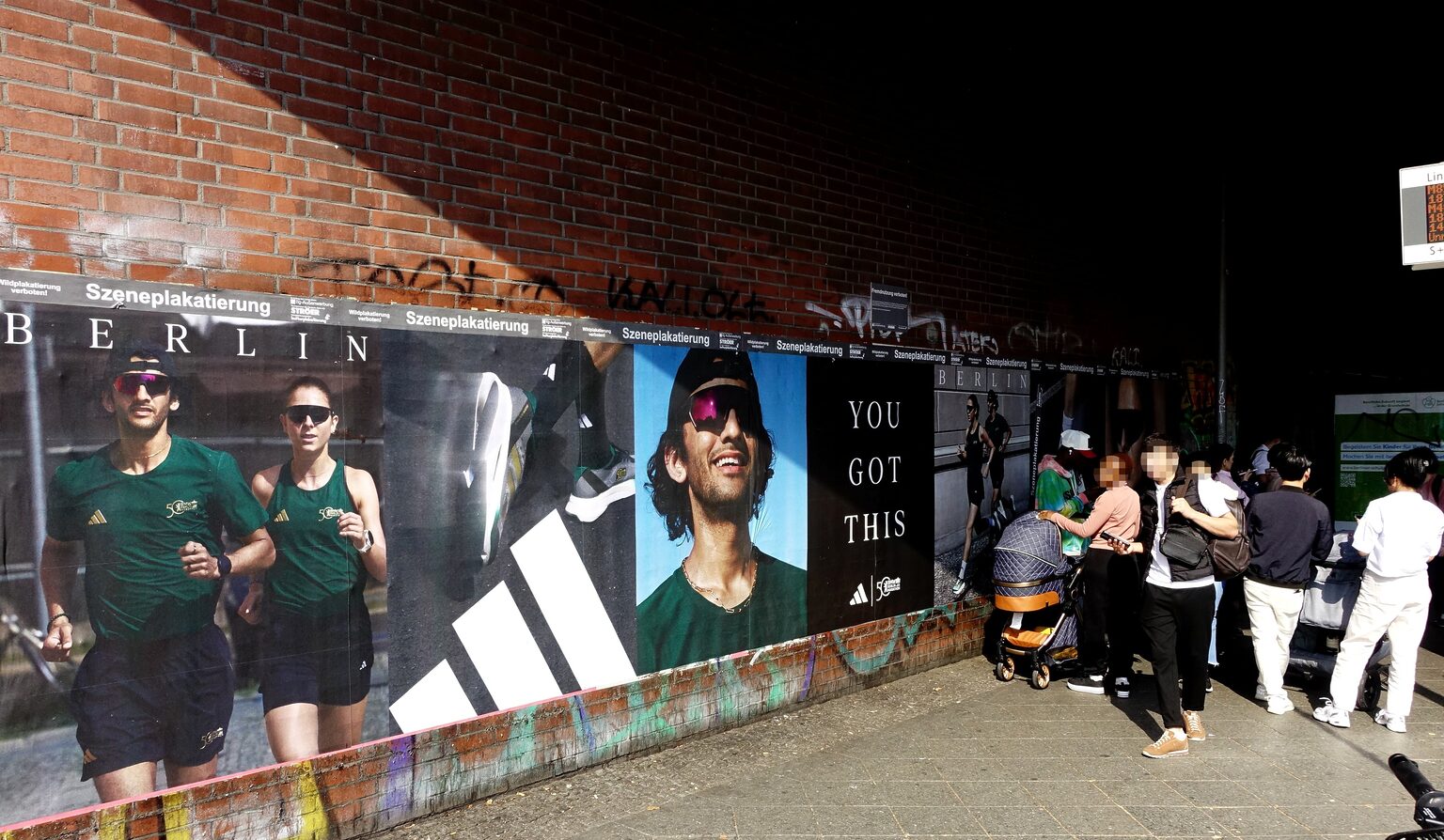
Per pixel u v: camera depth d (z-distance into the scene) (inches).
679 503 208.4
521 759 180.4
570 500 188.5
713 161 215.8
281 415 150.4
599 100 194.2
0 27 126.0
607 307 195.5
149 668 137.2
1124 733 219.0
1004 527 299.3
